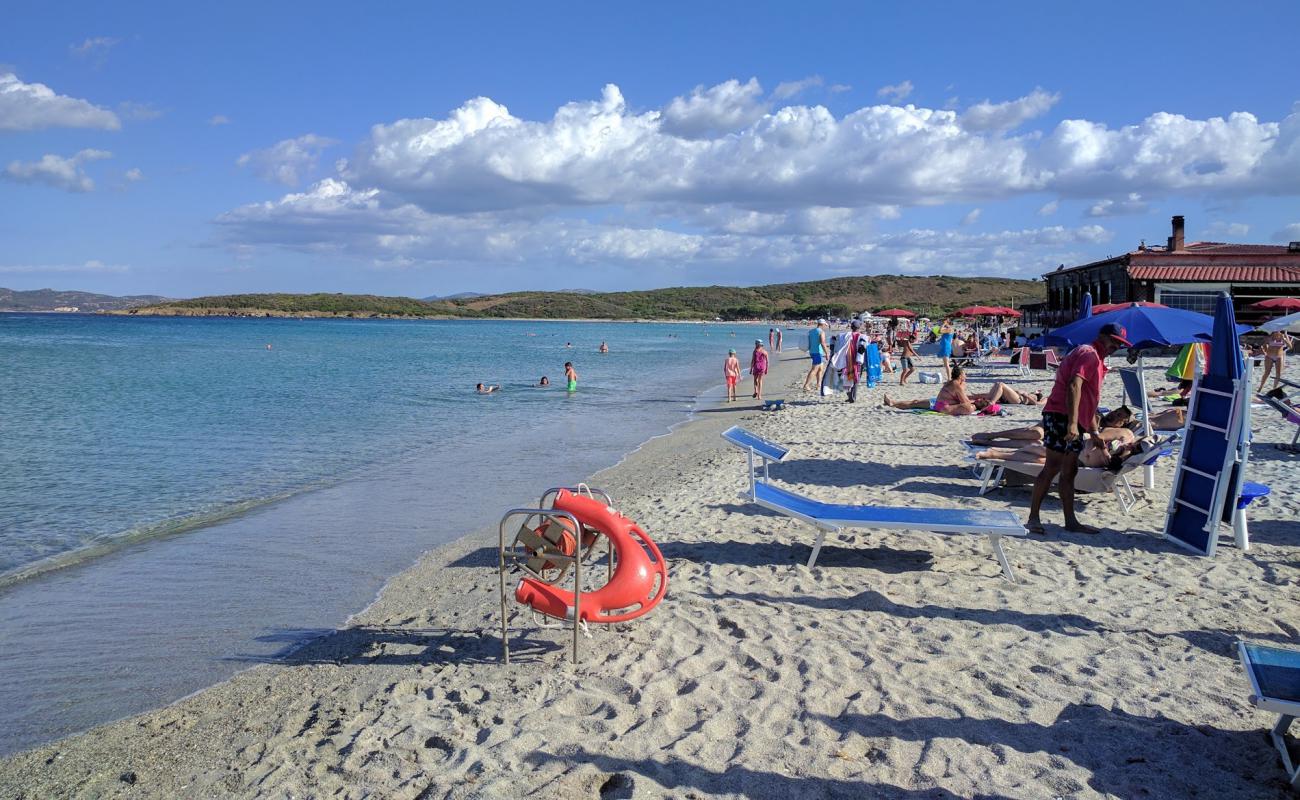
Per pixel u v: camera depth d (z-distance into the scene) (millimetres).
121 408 22125
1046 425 7637
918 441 13688
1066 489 7676
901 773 3781
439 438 16562
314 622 6414
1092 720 4207
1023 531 6258
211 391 27078
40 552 8508
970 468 10898
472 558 7992
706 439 15656
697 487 10641
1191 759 3824
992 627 5496
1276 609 5711
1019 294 184875
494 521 9547
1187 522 7242
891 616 5750
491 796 3727
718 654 5188
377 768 4043
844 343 22062
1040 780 3695
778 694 4594
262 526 9469
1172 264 32250
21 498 11078
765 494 7113
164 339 76625
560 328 145125
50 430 17859
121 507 10523
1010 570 6469
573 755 4031
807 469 11398
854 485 10266
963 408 17172
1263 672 3633
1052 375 27141
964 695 4523
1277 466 10641
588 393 26688
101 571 7836
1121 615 5648
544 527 5312
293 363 43031
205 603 6891
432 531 9148
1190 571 6570
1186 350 16781
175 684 5359
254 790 3961
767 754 3973
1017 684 4637
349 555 8234
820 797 3619
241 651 5871
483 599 6652
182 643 6039
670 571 6949
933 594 6184
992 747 3973
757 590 6391
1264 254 31828
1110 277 35031
